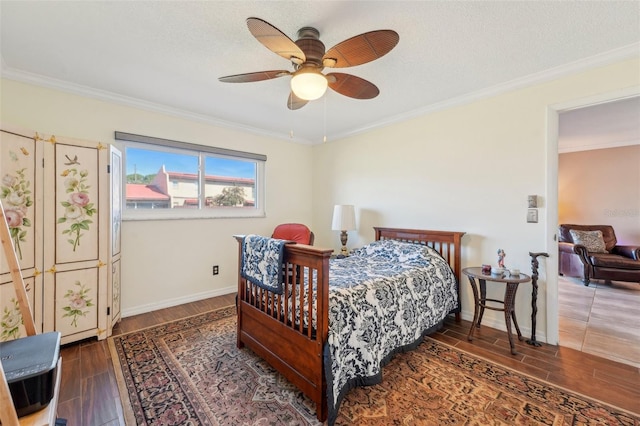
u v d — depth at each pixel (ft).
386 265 8.57
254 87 8.33
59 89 8.06
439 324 8.02
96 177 7.63
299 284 5.84
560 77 7.30
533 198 7.80
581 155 16.56
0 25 5.45
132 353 6.93
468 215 9.13
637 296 11.81
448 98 9.13
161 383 5.75
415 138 10.53
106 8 4.99
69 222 7.20
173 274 10.39
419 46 6.16
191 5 4.92
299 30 5.57
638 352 7.08
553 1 4.81
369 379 5.39
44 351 3.25
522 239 8.03
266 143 13.20
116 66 7.09
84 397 5.30
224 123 11.51
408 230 10.50
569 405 5.16
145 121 9.66
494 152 8.54
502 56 6.59
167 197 10.44
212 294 11.39
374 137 12.02
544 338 7.61
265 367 6.38
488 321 8.72
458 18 5.23
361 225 12.62
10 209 6.19
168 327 8.47
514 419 4.82
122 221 9.21
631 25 5.43
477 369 6.33
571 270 14.55
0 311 6.00
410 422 4.75
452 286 8.86
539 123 7.69
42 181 6.79
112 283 8.05
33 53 6.49
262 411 5.00
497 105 8.45
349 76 5.94
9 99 7.40
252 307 6.72
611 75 6.61
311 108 10.07
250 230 12.64
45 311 6.87
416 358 6.82
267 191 13.25
